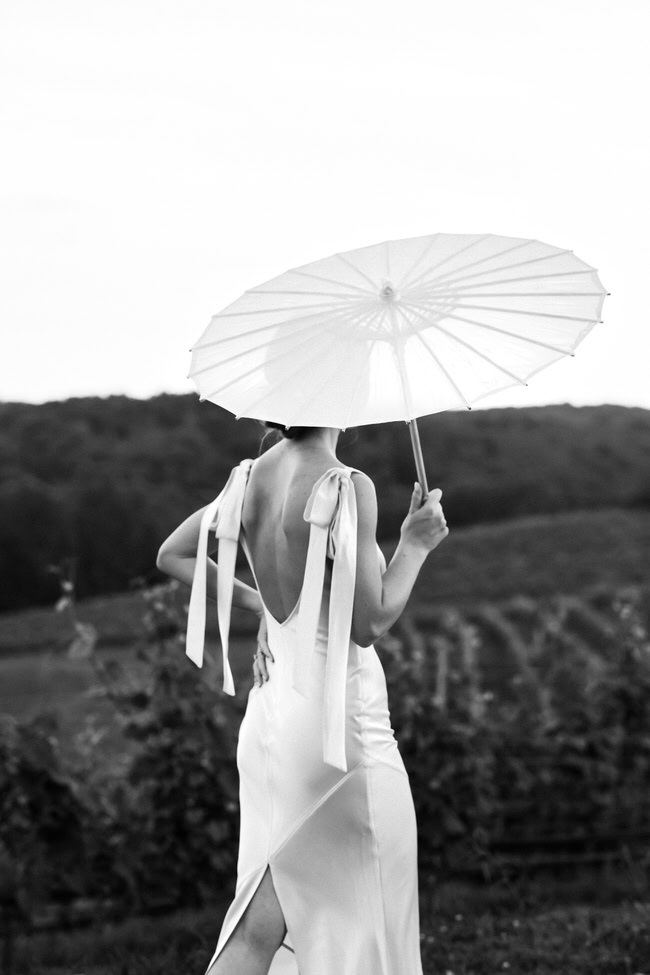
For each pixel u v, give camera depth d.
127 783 6.02
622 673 7.12
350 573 2.98
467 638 8.70
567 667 7.39
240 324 2.96
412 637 12.60
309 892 3.06
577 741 6.90
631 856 6.64
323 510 3.00
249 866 3.12
